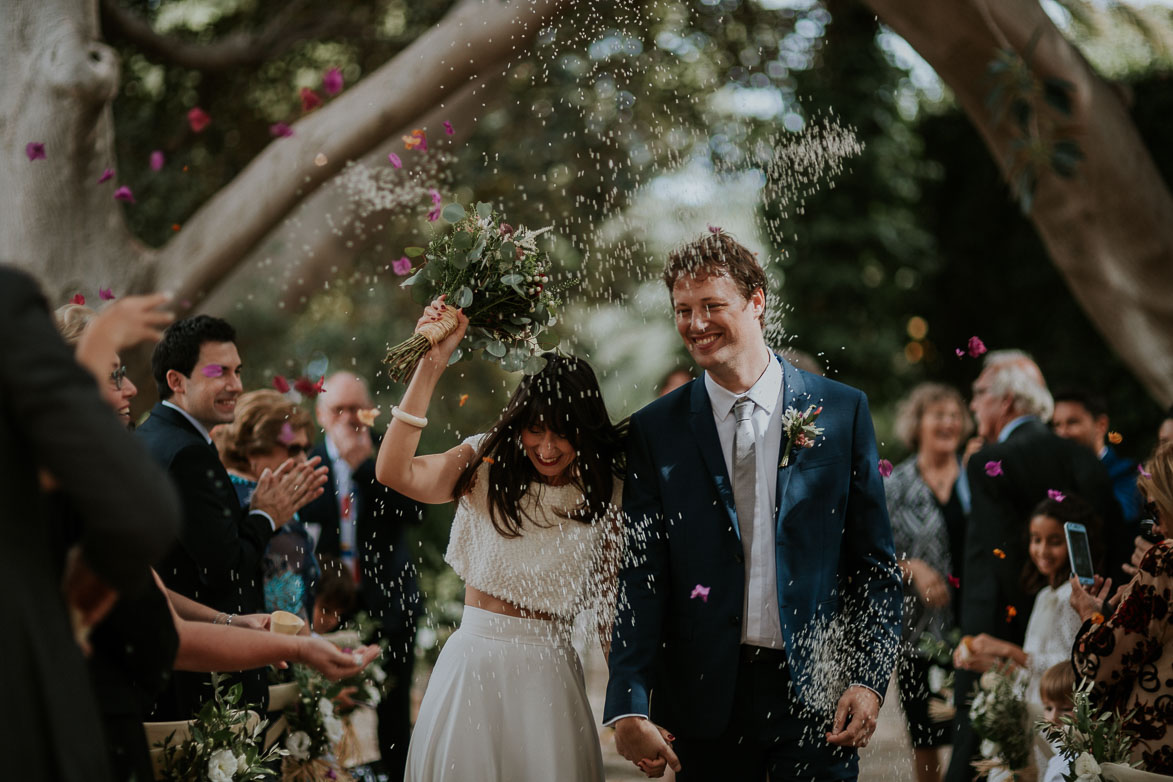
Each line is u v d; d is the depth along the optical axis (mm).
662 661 2891
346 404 4645
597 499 2914
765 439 2871
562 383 2879
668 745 2727
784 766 2781
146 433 3002
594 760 2893
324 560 4457
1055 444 4082
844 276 10344
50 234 5125
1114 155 5371
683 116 7098
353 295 8078
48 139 5102
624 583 2852
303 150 5566
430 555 7059
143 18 7930
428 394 2777
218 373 3070
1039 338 10969
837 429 2889
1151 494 2807
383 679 3902
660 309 8031
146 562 1636
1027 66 4629
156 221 7816
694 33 7312
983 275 11227
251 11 8102
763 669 2811
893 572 2875
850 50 10086
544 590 2861
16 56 5184
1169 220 5539
